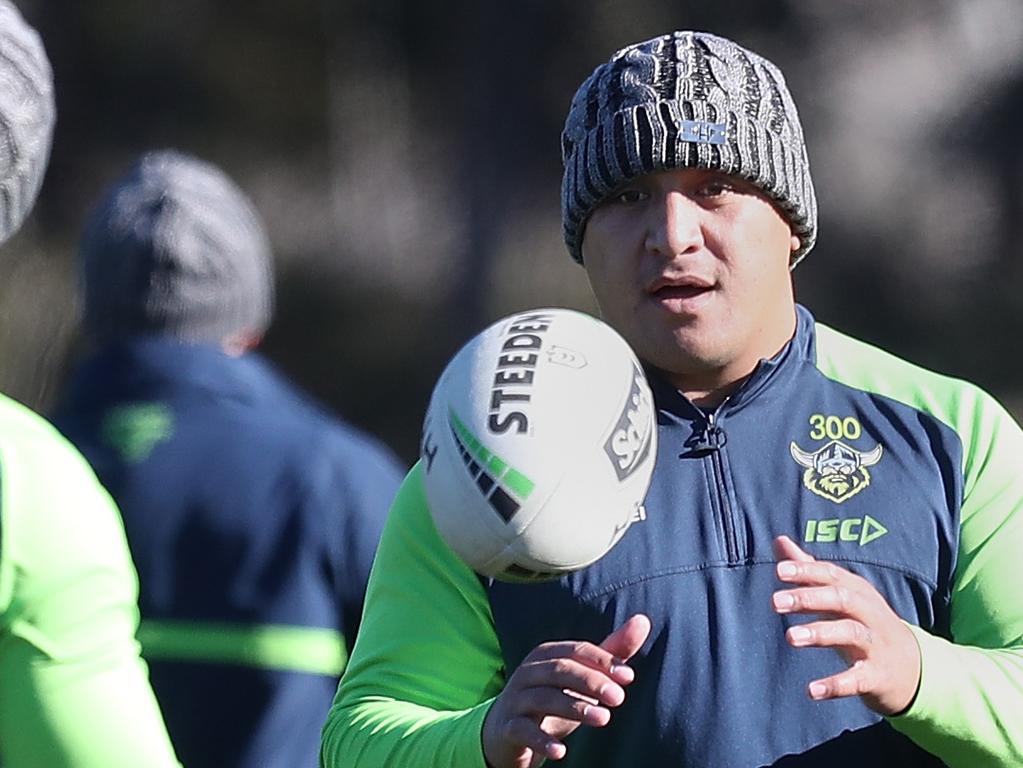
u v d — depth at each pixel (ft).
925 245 175.73
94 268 47.26
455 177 186.70
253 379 47.01
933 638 30.81
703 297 32.83
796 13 176.65
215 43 186.60
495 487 28.58
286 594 45.06
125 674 27.63
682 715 31.58
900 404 33.78
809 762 31.55
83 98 183.21
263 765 44.39
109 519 28.12
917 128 177.88
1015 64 178.50
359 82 190.49
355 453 46.70
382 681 32.91
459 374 29.66
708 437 33.14
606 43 179.73
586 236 34.47
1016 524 32.81
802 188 34.09
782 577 29.32
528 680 29.27
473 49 185.47
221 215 47.62
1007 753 30.71
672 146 32.73
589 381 29.14
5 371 116.47
